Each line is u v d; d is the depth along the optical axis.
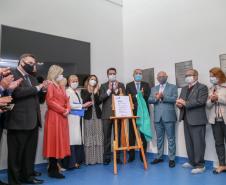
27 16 3.97
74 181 3.15
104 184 3.00
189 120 3.62
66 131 3.37
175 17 4.48
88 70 4.71
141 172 3.56
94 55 4.90
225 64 3.75
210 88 3.65
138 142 3.82
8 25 3.74
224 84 3.46
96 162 4.15
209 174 3.39
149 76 4.88
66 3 4.52
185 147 4.16
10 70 2.73
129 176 3.36
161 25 4.71
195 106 3.57
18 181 2.88
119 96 3.93
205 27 4.03
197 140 3.59
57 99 3.33
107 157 4.11
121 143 4.19
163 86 4.15
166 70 4.59
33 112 2.90
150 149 4.71
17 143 2.88
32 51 3.92
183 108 3.79
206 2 4.04
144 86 4.43
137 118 4.17
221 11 3.84
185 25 4.31
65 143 3.32
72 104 3.82
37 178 3.30
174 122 4.07
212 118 3.49
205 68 4.00
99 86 4.71
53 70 3.44
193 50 4.18
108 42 5.18
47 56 4.10
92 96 4.20
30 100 2.90
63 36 4.42
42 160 3.98
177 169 3.71
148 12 4.97
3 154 3.58
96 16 5.01
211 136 3.83
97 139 4.18
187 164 3.83
